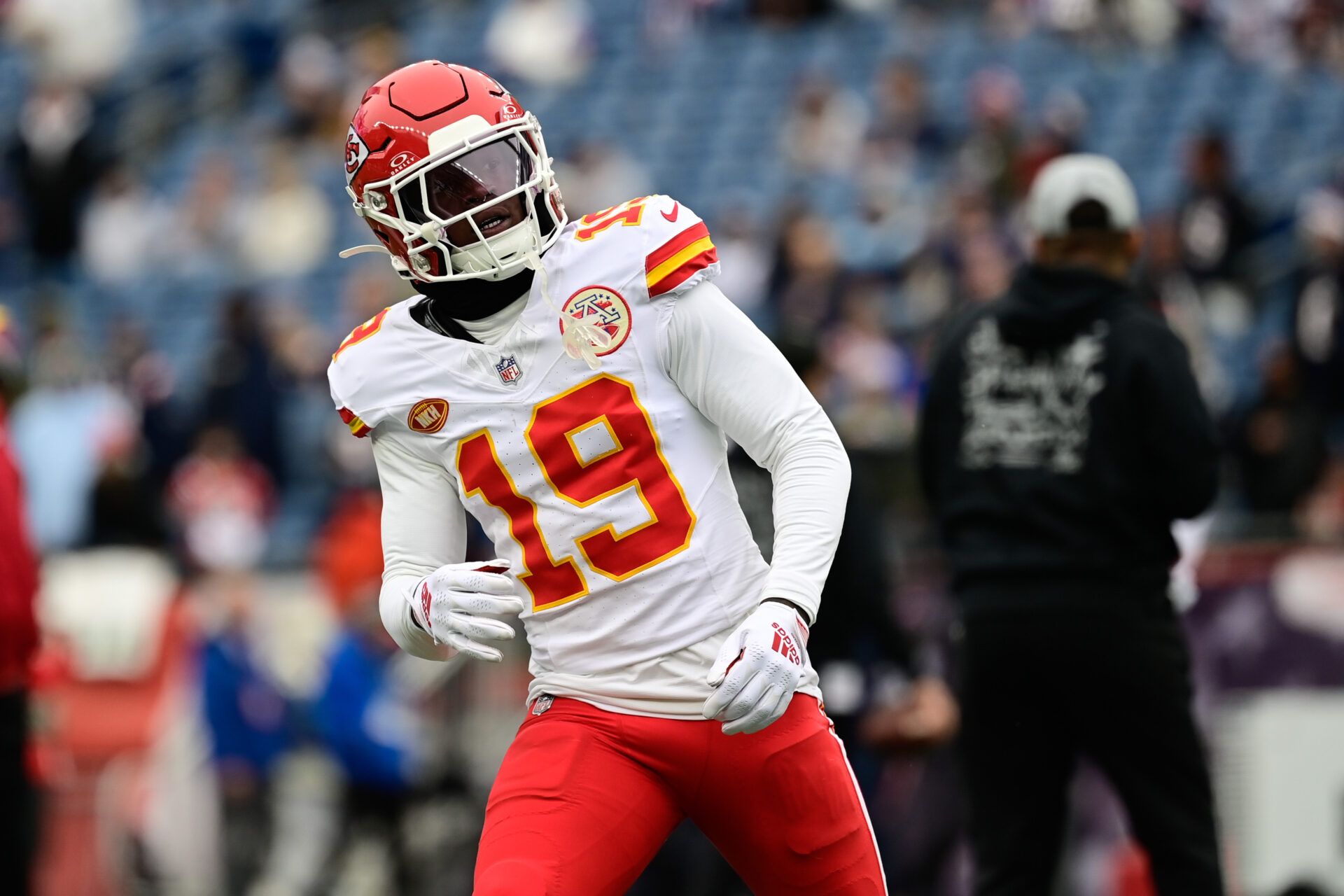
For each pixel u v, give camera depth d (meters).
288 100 47.69
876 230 37.28
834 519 9.98
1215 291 32.03
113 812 24.39
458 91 10.10
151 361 35.53
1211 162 32.88
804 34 46.81
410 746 23.31
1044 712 14.41
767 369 10.09
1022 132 38.22
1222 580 20.55
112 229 44.34
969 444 14.91
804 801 10.23
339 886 24.67
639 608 10.10
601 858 10.04
